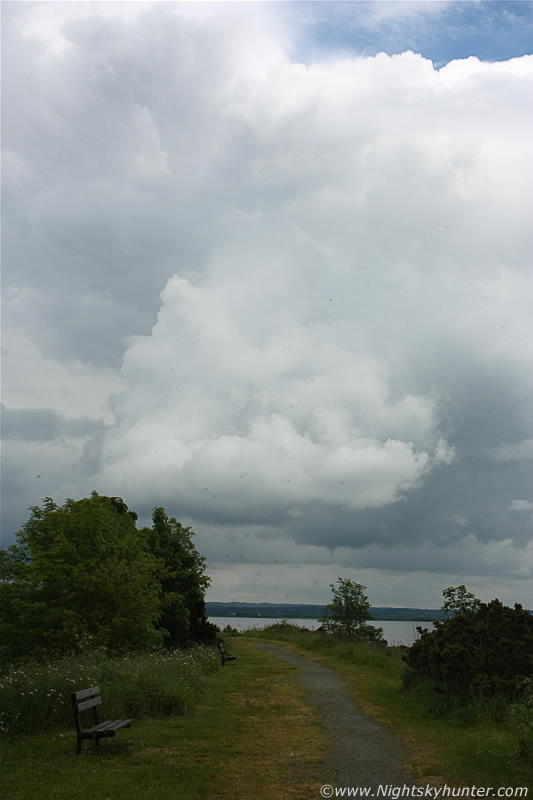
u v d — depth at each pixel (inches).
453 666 531.5
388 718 511.2
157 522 1278.3
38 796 302.0
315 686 714.2
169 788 316.5
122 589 766.5
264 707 569.0
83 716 460.4
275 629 2021.4
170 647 1095.6
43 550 816.3
